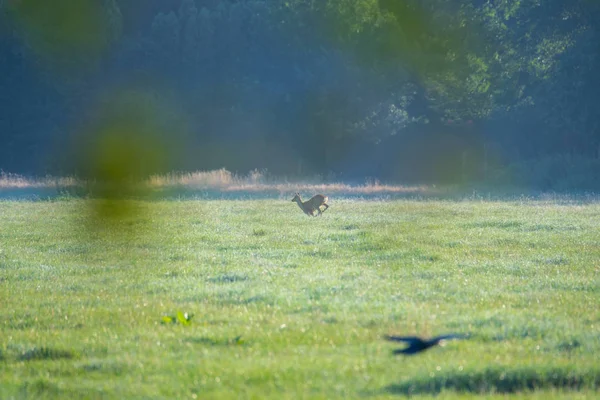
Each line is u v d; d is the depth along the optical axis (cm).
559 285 2614
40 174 11838
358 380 1530
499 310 2186
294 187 8344
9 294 2577
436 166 10594
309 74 11731
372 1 10269
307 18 10831
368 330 1950
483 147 10506
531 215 5122
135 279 2842
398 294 2447
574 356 1712
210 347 1831
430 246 3606
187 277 2869
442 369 1587
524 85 10188
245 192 7894
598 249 3481
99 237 4109
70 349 1831
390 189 8281
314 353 1748
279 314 2183
